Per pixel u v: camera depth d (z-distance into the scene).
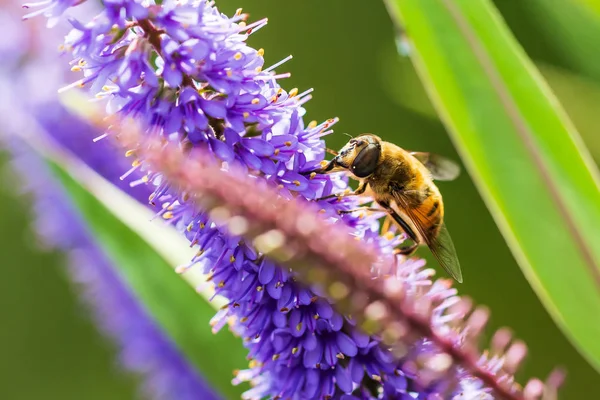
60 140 0.25
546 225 0.20
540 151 0.20
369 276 0.18
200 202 0.18
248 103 0.19
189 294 0.23
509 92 0.20
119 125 0.19
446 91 0.20
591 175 0.20
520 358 0.18
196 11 0.19
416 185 0.21
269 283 0.19
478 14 0.20
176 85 0.19
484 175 0.20
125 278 0.24
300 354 0.20
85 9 0.24
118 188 0.24
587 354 0.20
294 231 0.17
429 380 0.18
